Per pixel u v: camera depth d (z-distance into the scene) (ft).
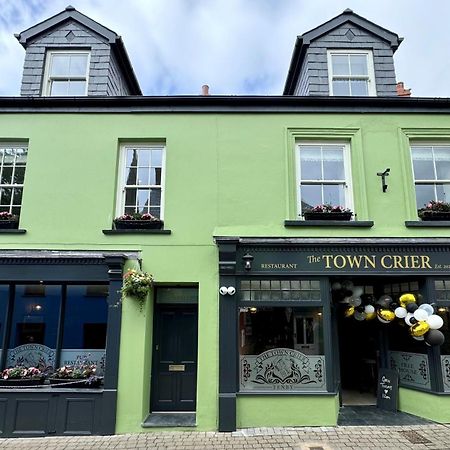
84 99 24.00
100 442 18.89
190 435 19.83
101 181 23.54
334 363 24.52
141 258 22.45
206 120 24.48
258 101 24.50
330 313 22.57
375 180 23.90
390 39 26.84
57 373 21.04
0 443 18.84
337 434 19.66
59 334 22.15
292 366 21.91
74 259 21.86
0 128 24.04
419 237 22.71
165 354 23.35
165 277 22.34
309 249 22.49
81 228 22.91
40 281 22.07
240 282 22.56
